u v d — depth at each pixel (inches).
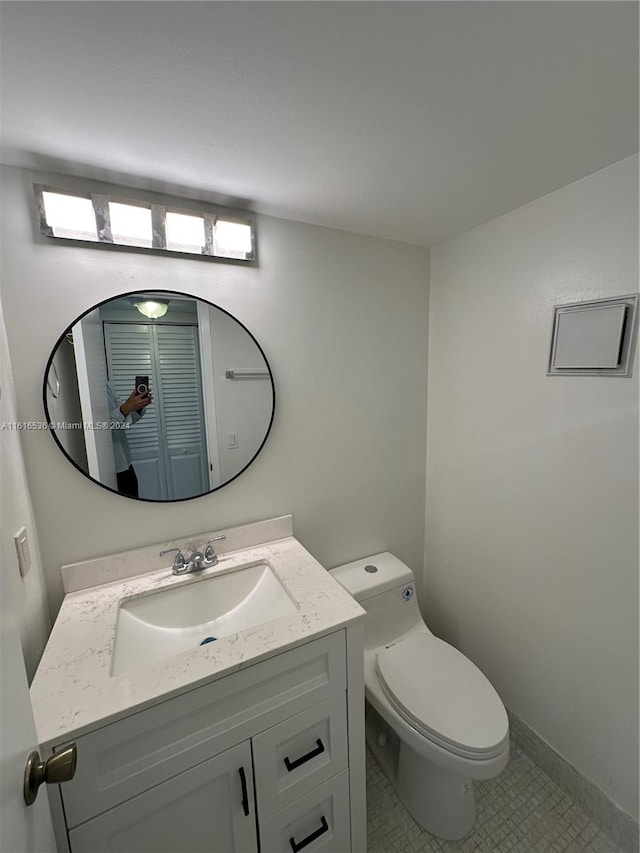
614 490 43.7
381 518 68.0
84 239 40.7
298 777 37.9
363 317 60.7
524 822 49.4
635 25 23.7
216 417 50.8
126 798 30.0
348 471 63.2
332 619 38.1
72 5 21.5
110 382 44.3
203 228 45.7
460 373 62.6
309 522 60.7
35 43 23.9
